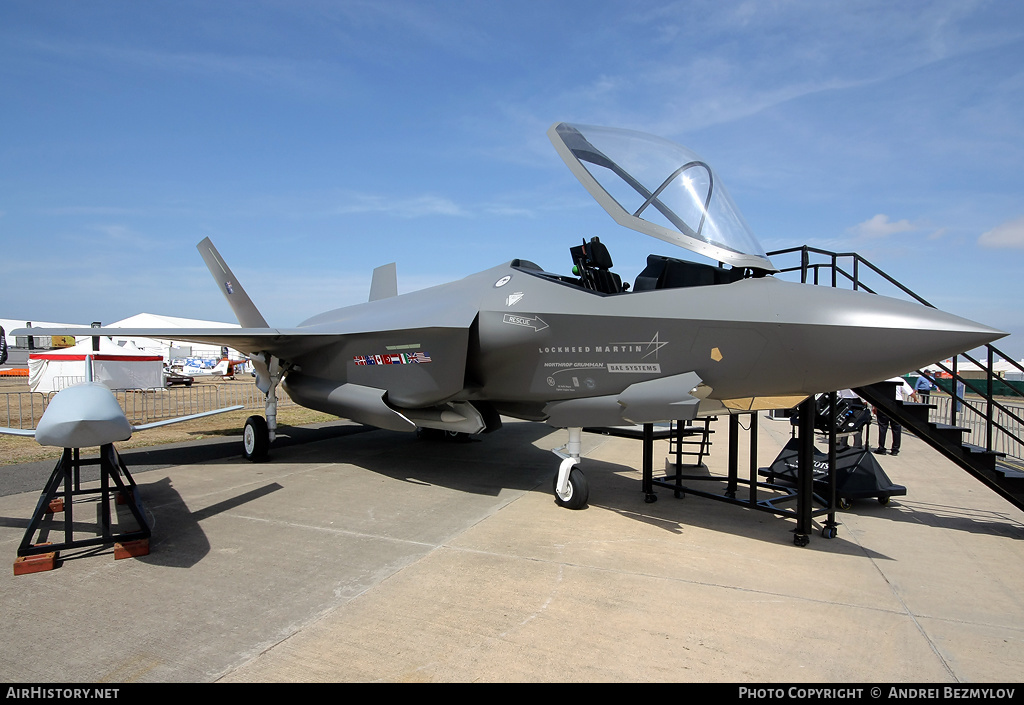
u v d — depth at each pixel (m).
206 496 5.97
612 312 5.09
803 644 3.01
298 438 10.48
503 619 3.23
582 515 5.48
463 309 6.18
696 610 3.40
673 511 5.75
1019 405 23.62
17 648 2.84
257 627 3.09
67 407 3.82
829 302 4.28
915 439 12.34
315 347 7.81
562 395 5.66
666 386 4.90
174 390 24.88
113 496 5.75
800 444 4.81
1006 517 5.70
